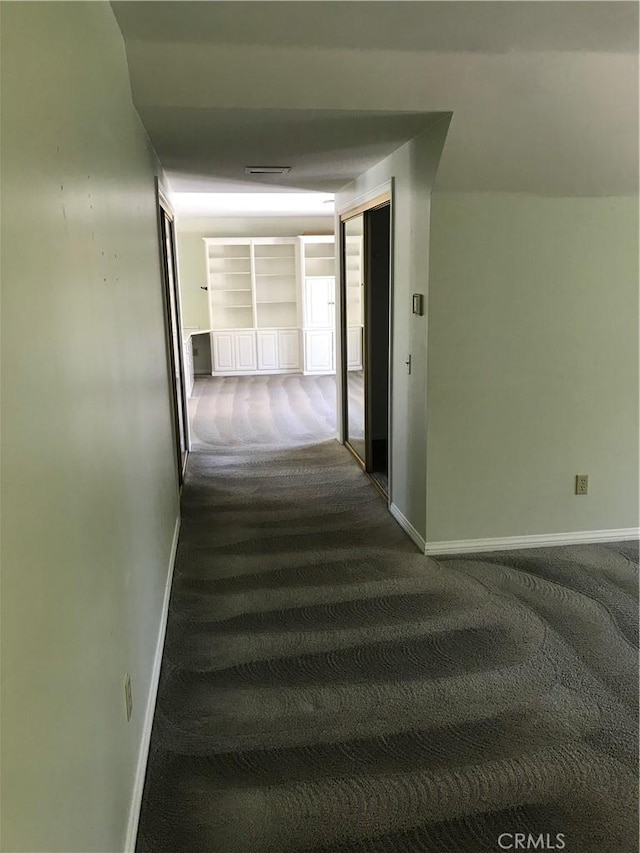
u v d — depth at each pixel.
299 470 5.13
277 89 2.62
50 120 1.20
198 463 5.34
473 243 3.25
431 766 2.04
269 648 2.70
